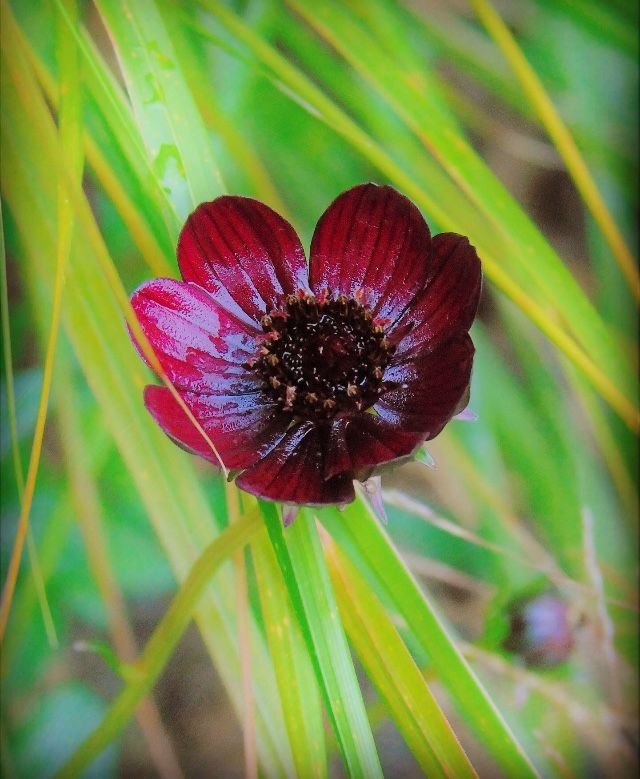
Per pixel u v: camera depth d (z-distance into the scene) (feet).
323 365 0.78
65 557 0.88
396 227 0.78
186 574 0.83
